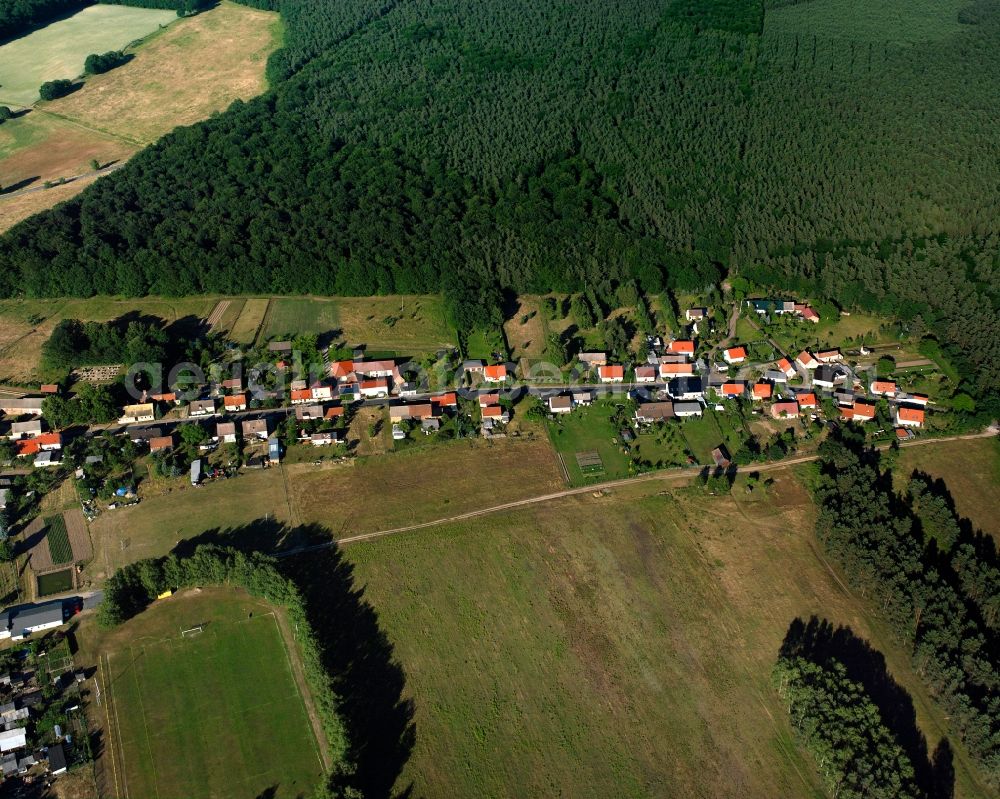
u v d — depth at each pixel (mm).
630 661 138750
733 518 163625
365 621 145250
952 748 124125
